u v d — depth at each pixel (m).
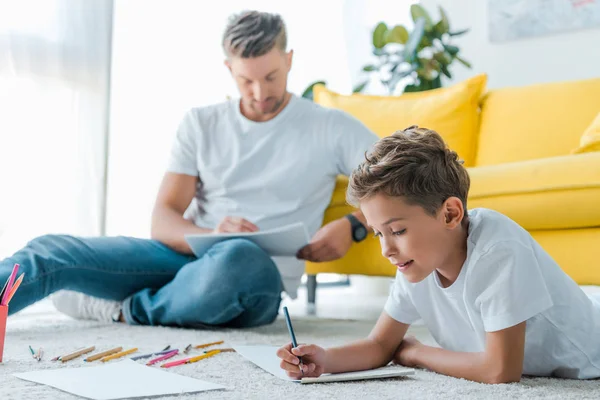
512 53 3.61
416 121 2.84
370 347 1.28
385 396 1.04
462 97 2.84
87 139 2.88
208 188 2.23
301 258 2.06
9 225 2.66
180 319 1.92
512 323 1.10
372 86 3.99
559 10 3.48
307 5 3.89
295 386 1.12
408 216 1.07
